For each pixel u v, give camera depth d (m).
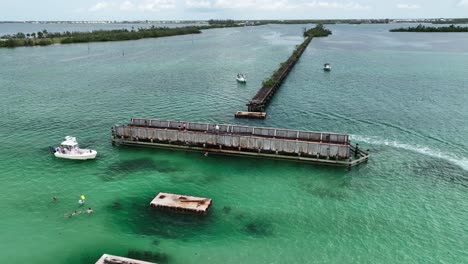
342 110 88.81
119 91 109.12
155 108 90.75
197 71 142.62
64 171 58.22
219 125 68.12
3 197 50.41
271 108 91.12
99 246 40.78
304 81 124.44
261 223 44.97
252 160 62.81
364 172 57.91
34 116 85.00
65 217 46.09
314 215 46.59
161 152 66.00
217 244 41.09
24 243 41.31
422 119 81.31
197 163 61.62
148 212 47.16
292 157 62.03
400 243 41.44
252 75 133.38
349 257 39.31
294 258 39.09
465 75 131.12
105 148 67.44
